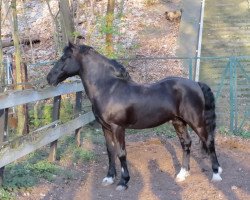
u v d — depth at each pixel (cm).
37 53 1156
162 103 534
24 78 699
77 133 669
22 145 512
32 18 1366
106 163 620
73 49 534
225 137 729
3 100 469
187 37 1259
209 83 1026
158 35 1274
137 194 518
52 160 599
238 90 960
